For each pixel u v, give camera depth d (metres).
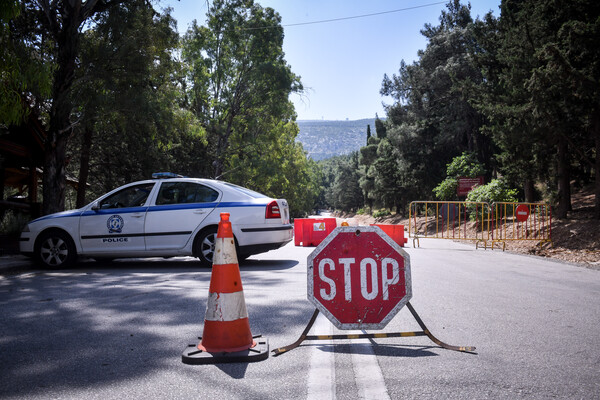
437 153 39.62
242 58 40.28
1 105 7.39
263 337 4.19
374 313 4.05
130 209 9.59
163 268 9.53
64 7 14.95
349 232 4.10
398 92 42.47
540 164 20.12
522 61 18.08
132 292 6.55
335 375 3.32
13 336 4.34
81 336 4.34
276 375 3.33
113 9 15.36
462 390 3.02
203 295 6.30
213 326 3.82
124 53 14.78
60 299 6.07
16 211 16.92
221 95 40.72
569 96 16.19
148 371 3.42
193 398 2.92
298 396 2.94
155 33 15.77
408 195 52.75
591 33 14.83
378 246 4.09
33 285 7.25
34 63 7.96
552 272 9.52
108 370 3.44
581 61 15.88
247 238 9.34
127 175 27.52
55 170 14.98
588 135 19.58
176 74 18.77
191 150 36.78
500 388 3.06
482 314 5.31
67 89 14.69
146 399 2.91
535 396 2.93
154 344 4.08
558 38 16.47
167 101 17.31
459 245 18.28
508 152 20.98
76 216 9.59
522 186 28.52
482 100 23.08
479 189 25.56
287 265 9.89
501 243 18.16
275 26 39.53
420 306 5.76
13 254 11.22
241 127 43.88
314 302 4.06
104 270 9.29
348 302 4.07
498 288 7.25
